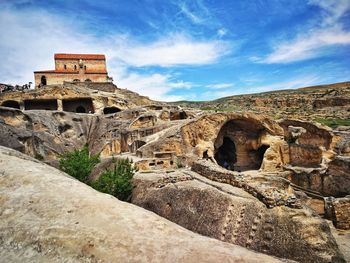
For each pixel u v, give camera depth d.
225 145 37.44
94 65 58.75
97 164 22.80
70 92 43.62
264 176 14.22
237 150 34.53
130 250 5.00
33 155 26.52
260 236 10.26
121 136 32.62
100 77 57.38
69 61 57.56
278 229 10.22
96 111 44.47
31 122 31.39
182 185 14.64
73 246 5.17
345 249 12.87
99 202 6.61
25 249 5.28
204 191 13.27
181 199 13.60
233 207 11.73
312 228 10.05
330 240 9.87
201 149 26.91
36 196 6.77
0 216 6.20
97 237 5.34
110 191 16.17
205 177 16.23
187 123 27.42
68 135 35.47
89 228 5.61
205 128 28.70
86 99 46.41
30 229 5.66
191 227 12.02
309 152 29.48
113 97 46.81
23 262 4.98
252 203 11.61
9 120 29.27
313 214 10.87
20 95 41.53
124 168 18.08
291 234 9.95
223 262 4.66
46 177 7.85
